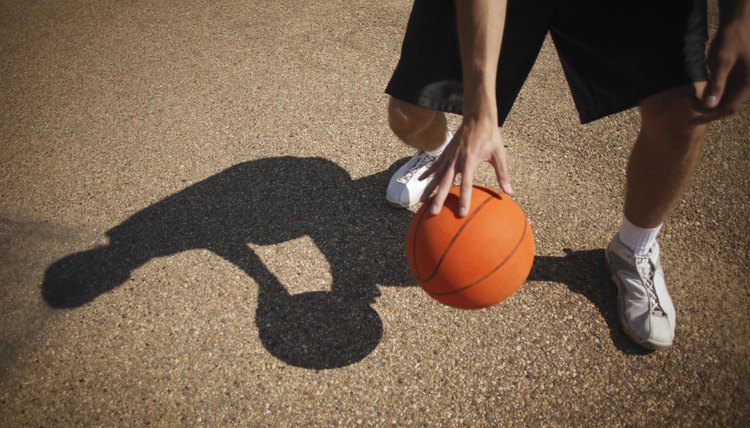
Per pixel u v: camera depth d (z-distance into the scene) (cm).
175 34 417
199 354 219
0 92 371
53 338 227
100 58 398
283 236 263
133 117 340
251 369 213
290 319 229
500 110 209
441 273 171
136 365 216
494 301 177
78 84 374
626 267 223
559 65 363
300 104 340
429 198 185
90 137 328
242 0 452
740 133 305
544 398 202
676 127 166
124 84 369
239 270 249
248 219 272
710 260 243
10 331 230
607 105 187
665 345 210
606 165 291
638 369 209
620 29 172
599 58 182
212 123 331
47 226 275
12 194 294
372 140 313
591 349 216
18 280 250
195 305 236
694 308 226
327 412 200
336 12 425
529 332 221
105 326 230
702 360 210
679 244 250
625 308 219
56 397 207
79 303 239
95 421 200
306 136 318
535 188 280
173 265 253
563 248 253
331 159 303
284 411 201
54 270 254
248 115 334
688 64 160
